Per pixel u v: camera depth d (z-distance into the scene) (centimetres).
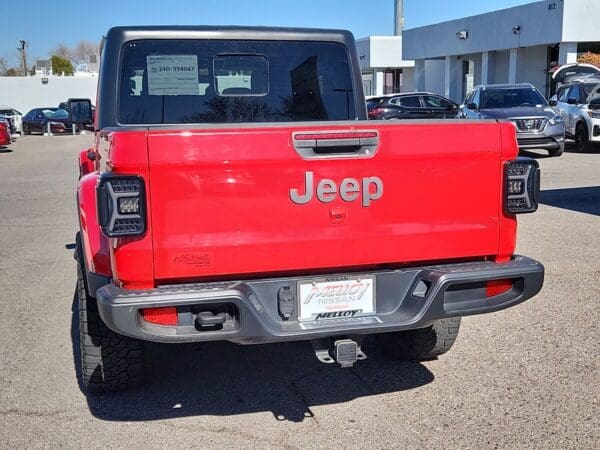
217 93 489
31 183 1580
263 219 344
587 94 1938
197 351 507
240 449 366
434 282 361
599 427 378
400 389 435
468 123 367
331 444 369
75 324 570
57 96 5547
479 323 547
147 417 404
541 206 1066
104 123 471
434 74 3862
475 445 363
